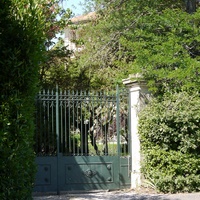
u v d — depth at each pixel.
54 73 13.62
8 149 5.02
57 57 13.56
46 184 10.12
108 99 10.88
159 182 9.94
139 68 10.59
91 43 14.49
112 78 13.64
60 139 10.48
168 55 10.57
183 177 9.98
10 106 5.10
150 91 10.77
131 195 9.77
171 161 10.05
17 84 5.24
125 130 11.12
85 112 10.77
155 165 10.23
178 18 11.24
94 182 10.46
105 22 14.35
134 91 10.84
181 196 9.49
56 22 12.82
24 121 5.29
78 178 10.36
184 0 14.01
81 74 13.84
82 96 10.70
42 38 5.67
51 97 10.44
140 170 10.44
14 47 5.25
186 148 10.00
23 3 5.50
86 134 10.64
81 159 10.45
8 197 5.05
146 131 10.23
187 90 10.60
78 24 15.38
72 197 9.70
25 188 5.36
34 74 5.54
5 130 5.00
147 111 10.39
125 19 13.95
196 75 10.34
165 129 9.95
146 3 13.58
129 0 13.84
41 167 10.12
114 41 14.12
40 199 9.41
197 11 11.20
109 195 9.91
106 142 10.73
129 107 10.95
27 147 5.44
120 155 10.75
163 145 10.16
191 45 12.03
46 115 10.52
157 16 11.81
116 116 10.81
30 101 5.58
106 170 10.59
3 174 5.02
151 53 10.95
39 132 10.32
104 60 14.12
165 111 10.13
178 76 9.94
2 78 5.14
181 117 9.91
